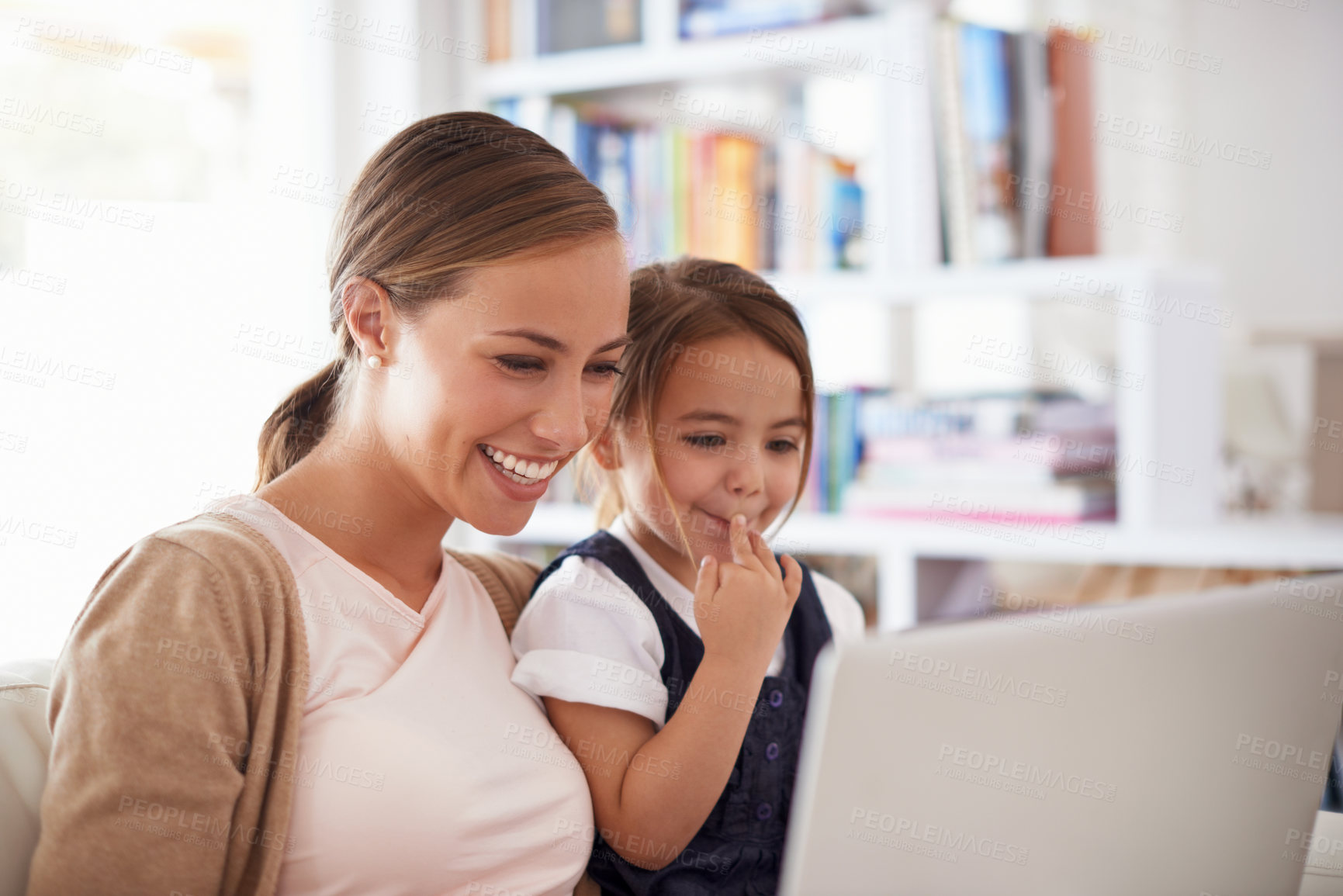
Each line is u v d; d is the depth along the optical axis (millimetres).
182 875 698
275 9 2195
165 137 2117
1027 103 1994
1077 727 640
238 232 2125
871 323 2488
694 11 2125
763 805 977
